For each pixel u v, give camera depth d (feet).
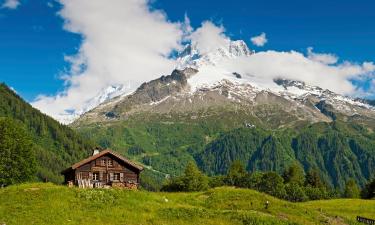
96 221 178.91
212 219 192.03
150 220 185.98
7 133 344.49
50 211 184.14
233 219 193.06
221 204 246.68
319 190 596.70
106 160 344.90
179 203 230.89
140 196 214.90
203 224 184.75
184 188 514.68
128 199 206.39
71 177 350.64
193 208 204.64
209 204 248.32
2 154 339.36
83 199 200.13
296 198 564.71
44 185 223.30
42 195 200.64
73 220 178.09
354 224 233.55
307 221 222.89
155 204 206.90
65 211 186.09
